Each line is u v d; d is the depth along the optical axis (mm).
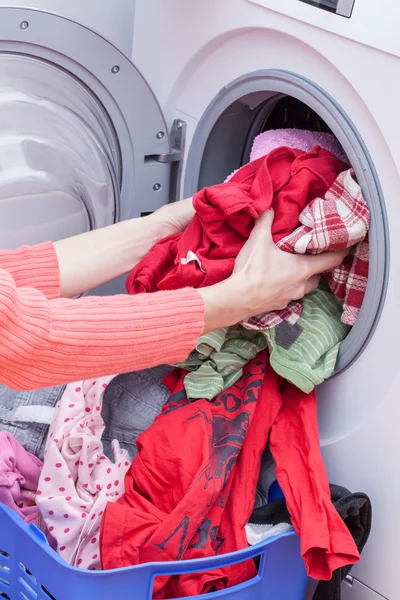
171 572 969
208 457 1047
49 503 1048
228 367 1157
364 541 1131
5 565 1073
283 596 1111
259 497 1189
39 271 1060
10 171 1286
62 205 1360
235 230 1108
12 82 1252
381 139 1036
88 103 1324
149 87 1345
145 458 1081
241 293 986
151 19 1394
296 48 1143
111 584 952
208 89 1335
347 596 1225
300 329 1147
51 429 1124
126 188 1430
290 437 1120
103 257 1135
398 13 966
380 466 1121
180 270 1063
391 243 1052
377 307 1080
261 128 1402
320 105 1107
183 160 1438
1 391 1229
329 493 1044
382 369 1098
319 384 1206
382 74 1005
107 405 1234
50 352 820
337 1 1034
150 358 887
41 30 1225
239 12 1200
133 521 1004
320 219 1061
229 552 1068
